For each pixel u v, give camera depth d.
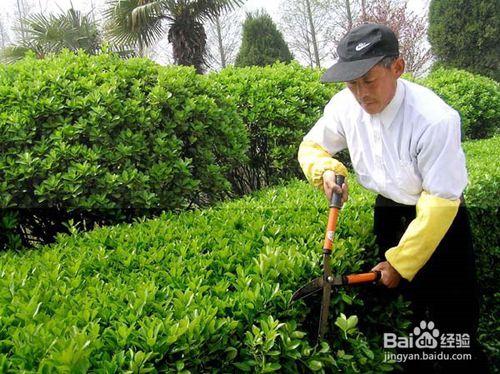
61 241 2.56
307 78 5.09
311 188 3.29
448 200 1.93
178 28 11.13
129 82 3.55
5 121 3.01
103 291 1.85
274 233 2.40
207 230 2.54
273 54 16.39
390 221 2.36
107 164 3.17
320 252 2.21
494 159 4.21
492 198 3.40
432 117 1.94
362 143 2.24
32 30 12.94
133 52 11.66
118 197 3.08
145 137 3.35
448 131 1.91
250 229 2.47
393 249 2.02
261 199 3.09
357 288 2.22
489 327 3.26
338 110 2.34
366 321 2.34
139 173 3.17
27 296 1.77
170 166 3.33
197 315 1.58
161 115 3.42
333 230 2.03
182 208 3.46
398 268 2.00
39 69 3.45
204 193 3.77
